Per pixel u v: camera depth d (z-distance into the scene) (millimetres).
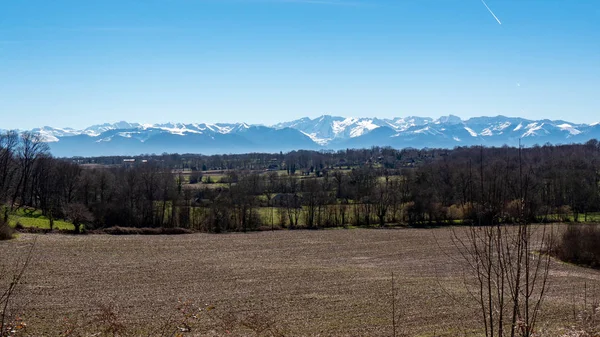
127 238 75375
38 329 28875
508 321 28016
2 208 84438
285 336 28594
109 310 26844
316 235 83250
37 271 48188
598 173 79000
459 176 83125
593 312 16406
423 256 64438
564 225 62219
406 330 30234
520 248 10062
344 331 30141
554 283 45031
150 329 29641
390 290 42625
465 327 30656
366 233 85188
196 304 37188
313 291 42438
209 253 64688
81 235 75875
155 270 51656
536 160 79500
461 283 46031
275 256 63688
